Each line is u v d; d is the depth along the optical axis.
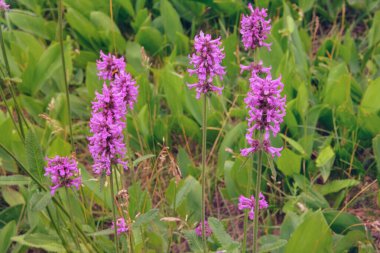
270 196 0.96
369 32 1.20
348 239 0.86
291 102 1.02
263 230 0.95
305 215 0.87
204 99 0.69
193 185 0.92
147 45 1.26
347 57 1.19
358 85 1.08
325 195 0.99
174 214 0.92
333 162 1.00
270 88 0.64
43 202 0.72
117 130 0.65
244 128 0.99
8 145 0.99
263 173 0.97
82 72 1.24
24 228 0.94
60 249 0.83
